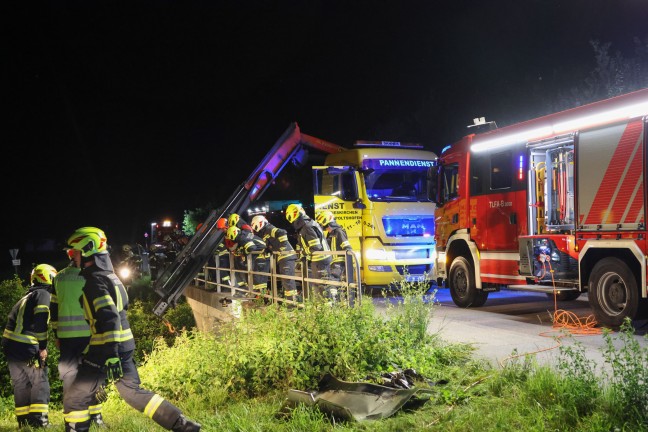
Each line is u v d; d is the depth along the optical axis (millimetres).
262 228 11836
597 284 9281
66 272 5863
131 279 27016
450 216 12781
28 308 7602
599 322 9312
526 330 9227
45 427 7367
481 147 11852
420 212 15164
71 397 5230
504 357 7199
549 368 5605
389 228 14812
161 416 5176
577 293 12703
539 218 10562
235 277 14461
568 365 5578
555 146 10133
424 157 15500
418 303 7883
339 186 15070
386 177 15062
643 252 8438
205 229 15594
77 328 5785
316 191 14922
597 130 9211
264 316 8797
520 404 5133
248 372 7199
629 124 8711
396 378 6113
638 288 8656
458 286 12578
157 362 8625
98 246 5309
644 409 4668
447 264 12977
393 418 5312
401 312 8008
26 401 7645
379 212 14781
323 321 7234
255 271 12148
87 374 5191
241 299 12266
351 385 5980
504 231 11211
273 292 10969
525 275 10477
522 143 10773
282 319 8039
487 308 12047
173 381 7590
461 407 5355
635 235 8562
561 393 5082
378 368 6598
